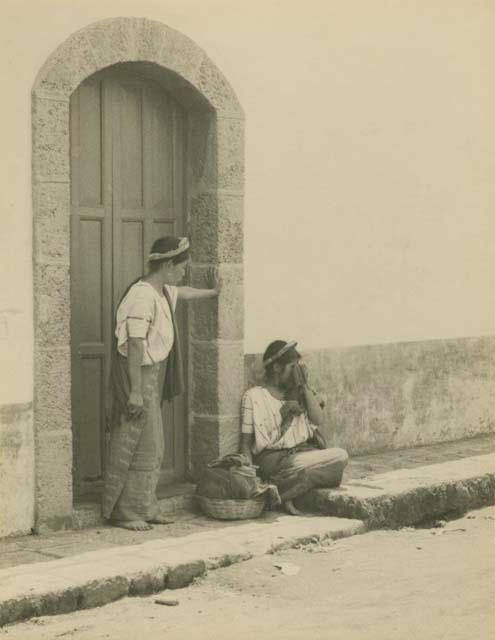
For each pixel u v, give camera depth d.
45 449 7.50
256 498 8.02
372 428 10.09
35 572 6.44
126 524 7.70
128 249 8.36
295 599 6.41
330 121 9.59
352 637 5.71
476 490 8.84
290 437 8.56
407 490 8.31
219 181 8.56
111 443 7.79
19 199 7.38
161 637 5.75
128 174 8.34
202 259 8.66
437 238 10.81
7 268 7.31
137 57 7.98
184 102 8.60
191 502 8.31
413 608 6.21
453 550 7.53
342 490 8.27
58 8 7.53
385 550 7.49
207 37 8.50
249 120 8.87
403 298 10.41
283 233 9.20
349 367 9.84
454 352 10.96
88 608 6.24
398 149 10.31
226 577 6.82
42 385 7.47
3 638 5.74
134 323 7.64
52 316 7.50
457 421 11.02
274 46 9.05
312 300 9.48
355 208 9.87
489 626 5.87
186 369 8.73
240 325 8.73
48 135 7.46
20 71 7.35
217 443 8.59
